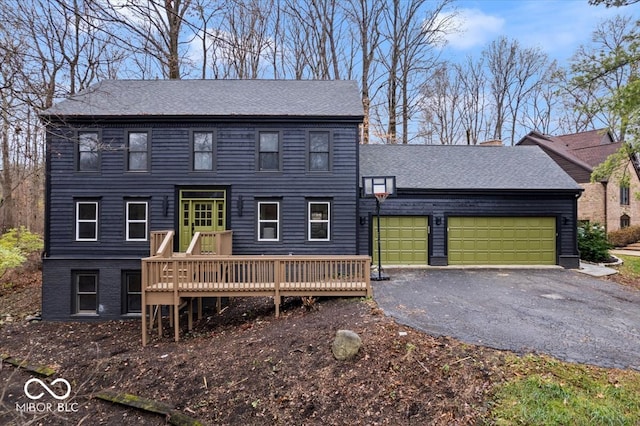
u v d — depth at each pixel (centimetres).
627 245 1717
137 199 1120
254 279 848
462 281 998
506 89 3234
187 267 837
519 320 661
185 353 731
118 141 1121
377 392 481
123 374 683
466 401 436
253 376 584
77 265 1102
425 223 1244
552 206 1237
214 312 1001
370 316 688
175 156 1126
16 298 1295
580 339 570
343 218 1135
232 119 1119
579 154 2155
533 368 479
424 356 523
